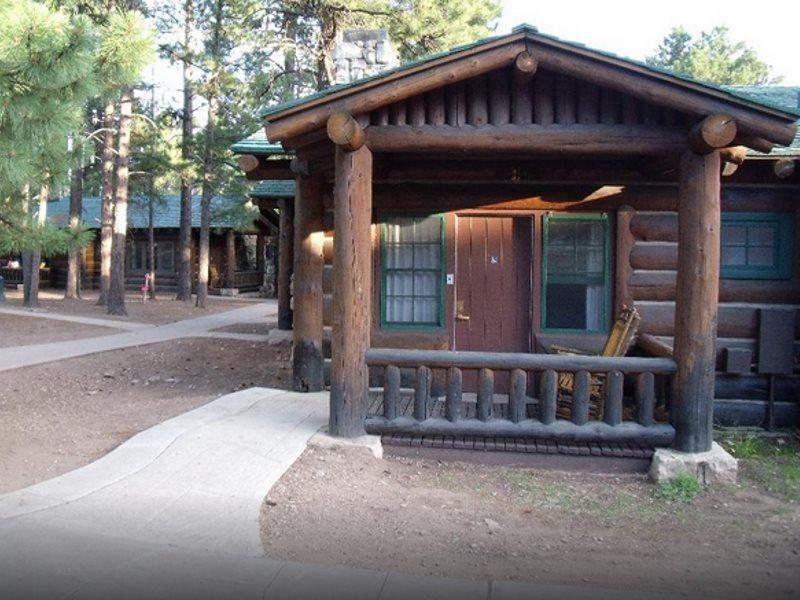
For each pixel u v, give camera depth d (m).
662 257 8.59
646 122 6.44
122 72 7.09
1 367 11.46
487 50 6.18
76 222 10.56
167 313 22.92
